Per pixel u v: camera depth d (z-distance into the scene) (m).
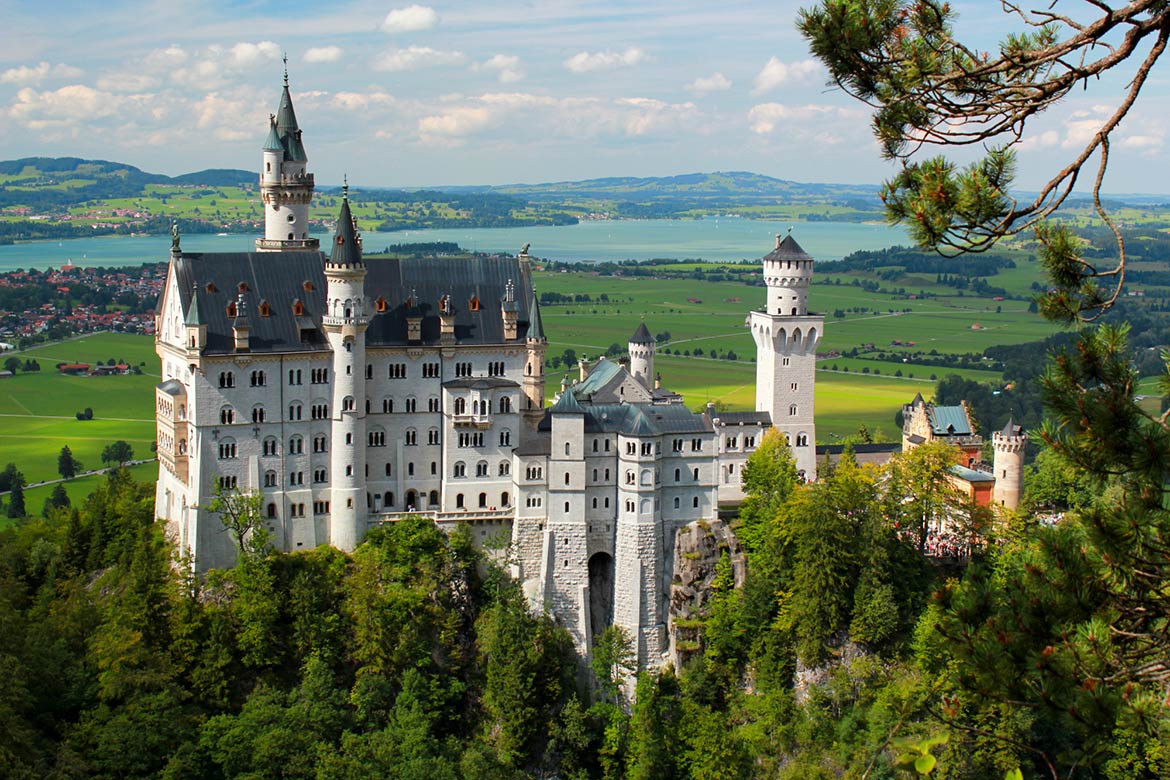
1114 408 46.25
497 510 184.88
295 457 175.75
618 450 184.00
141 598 162.75
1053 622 48.31
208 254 175.38
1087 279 50.25
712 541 184.12
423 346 181.62
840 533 173.88
